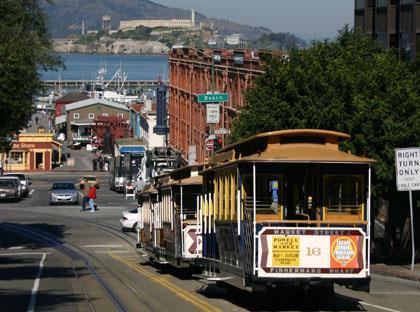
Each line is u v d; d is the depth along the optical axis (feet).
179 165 359.87
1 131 170.19
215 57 305.53
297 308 94.17
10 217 279.49
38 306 100.07
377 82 154.61
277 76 163.32
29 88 168.45
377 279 134.31
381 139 150.10
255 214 87.10
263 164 89.97
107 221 265.75
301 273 86.79
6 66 161.79
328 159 87.71
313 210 89.92
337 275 87.30
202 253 116.26
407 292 111.86
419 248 165.99
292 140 92.58
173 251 130.41
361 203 89.45
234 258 94.17
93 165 548.31
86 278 135.13
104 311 94.94
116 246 201.26
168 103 483.51
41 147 538.47
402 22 229.04
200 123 368.48
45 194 385.70
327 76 156.35
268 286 87.30
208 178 110.52
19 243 208.54
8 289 119.34
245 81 292.61
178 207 129.08
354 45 167.22
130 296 109.40
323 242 87.30
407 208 167.53
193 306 98.02
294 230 86.94
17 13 173.58
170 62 467.11
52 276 139.13
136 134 588.09
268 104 162.81
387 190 154.20
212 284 114.32
